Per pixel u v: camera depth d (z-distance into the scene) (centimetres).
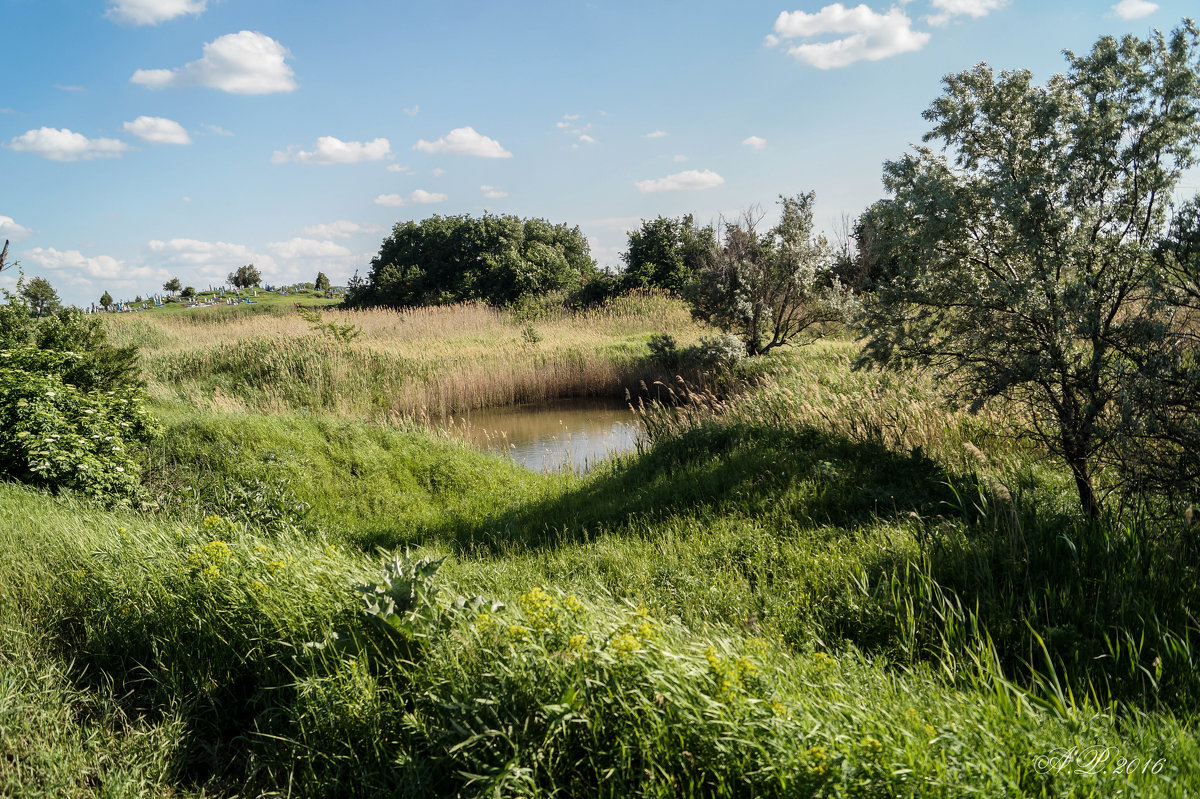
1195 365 567
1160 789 261
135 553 499
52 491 786
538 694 309
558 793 289
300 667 384
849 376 1354
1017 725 296
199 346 2473
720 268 2128
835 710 299
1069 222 624
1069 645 419
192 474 1029
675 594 545
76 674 415
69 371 1065
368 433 1277
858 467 795
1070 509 627
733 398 1492
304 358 2066
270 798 326
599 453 1498
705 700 293
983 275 706
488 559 719
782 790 257
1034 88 690
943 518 646
